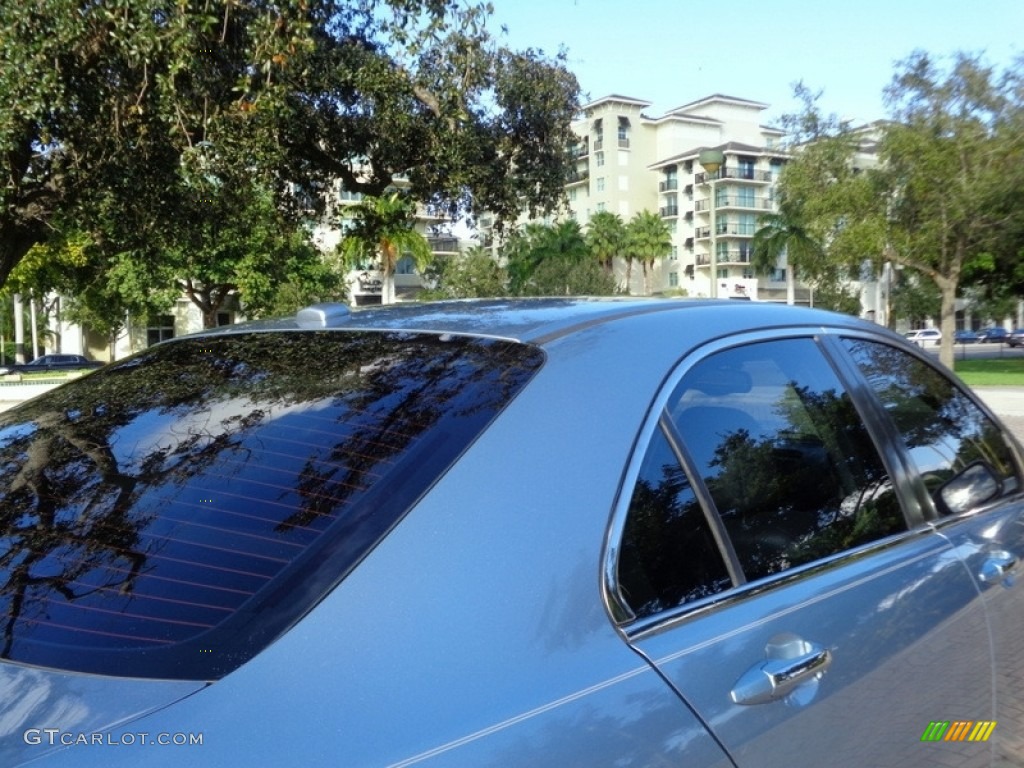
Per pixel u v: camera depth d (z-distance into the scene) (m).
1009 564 2.60
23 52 7.57
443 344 2.01
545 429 1.66
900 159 23.66
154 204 9.82
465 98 11.17
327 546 1.44
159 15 8.35
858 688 1.90
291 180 12.48
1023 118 23.11
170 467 1.76
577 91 13.00
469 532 1.46
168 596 1.40
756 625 1.75
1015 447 3.12
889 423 2.51
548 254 66.06
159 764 1.11
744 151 77.19
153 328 59.09
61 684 1.24
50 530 1.63
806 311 2.53
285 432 1.79
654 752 1.42
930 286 45.44
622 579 1.58
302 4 8.43
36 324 58.84
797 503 2.08
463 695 1.27
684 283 82.00
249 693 1.21
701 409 1.95
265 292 41.38
